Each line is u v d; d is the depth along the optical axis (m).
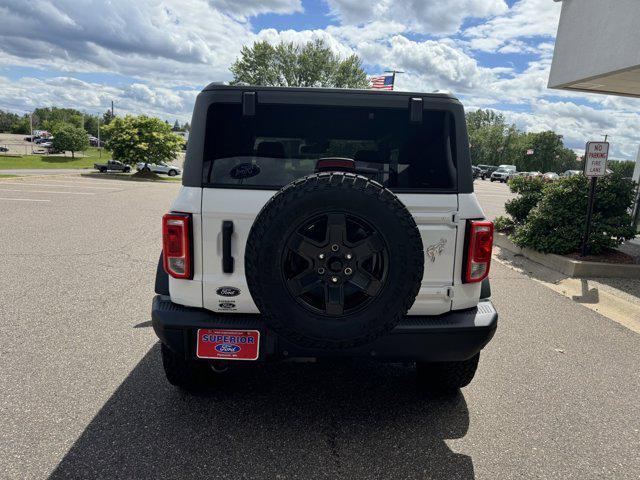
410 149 2.96
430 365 3.33
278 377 3.72
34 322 4.69
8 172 39.81
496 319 2.82
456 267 2.79
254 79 53.78
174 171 43.00
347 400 3.40
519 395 3.58
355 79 53.56
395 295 2.41
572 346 4.61
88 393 3.35
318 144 2.95
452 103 2.77
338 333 2.41
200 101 2.70
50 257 7.52
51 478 2.45
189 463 2.61
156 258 7.70
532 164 84.31
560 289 6.71
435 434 3.00
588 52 9.41
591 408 3.42
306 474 2.56
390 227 2.36
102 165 42.78
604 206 7.94
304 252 2.38
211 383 3.46
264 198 2.64
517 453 2.84
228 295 2.70
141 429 2.92
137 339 4.33
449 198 2.73
